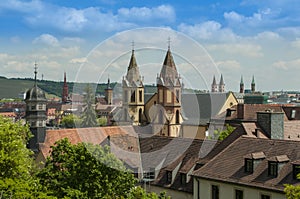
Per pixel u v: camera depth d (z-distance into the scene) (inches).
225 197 1019.3
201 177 1069.1
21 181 610.5
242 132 1365.7
